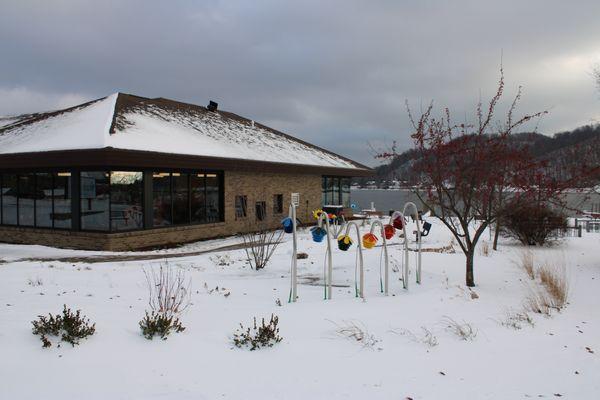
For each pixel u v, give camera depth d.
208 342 5.09
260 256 11.83
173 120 21.66
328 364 4.66
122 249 15.62
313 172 24.84
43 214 17.11
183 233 18.06
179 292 7.69
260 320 6.04
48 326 4.89
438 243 16.61
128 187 16.09
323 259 12.11
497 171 9.77
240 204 21.11
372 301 7.38
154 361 4.49
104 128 16.20
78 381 4.00
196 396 3.86
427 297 7.70
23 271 9.91
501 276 10.05
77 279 8.99
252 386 4.11
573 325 6.34
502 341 5.56
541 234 15.89
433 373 4.54
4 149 17.19
